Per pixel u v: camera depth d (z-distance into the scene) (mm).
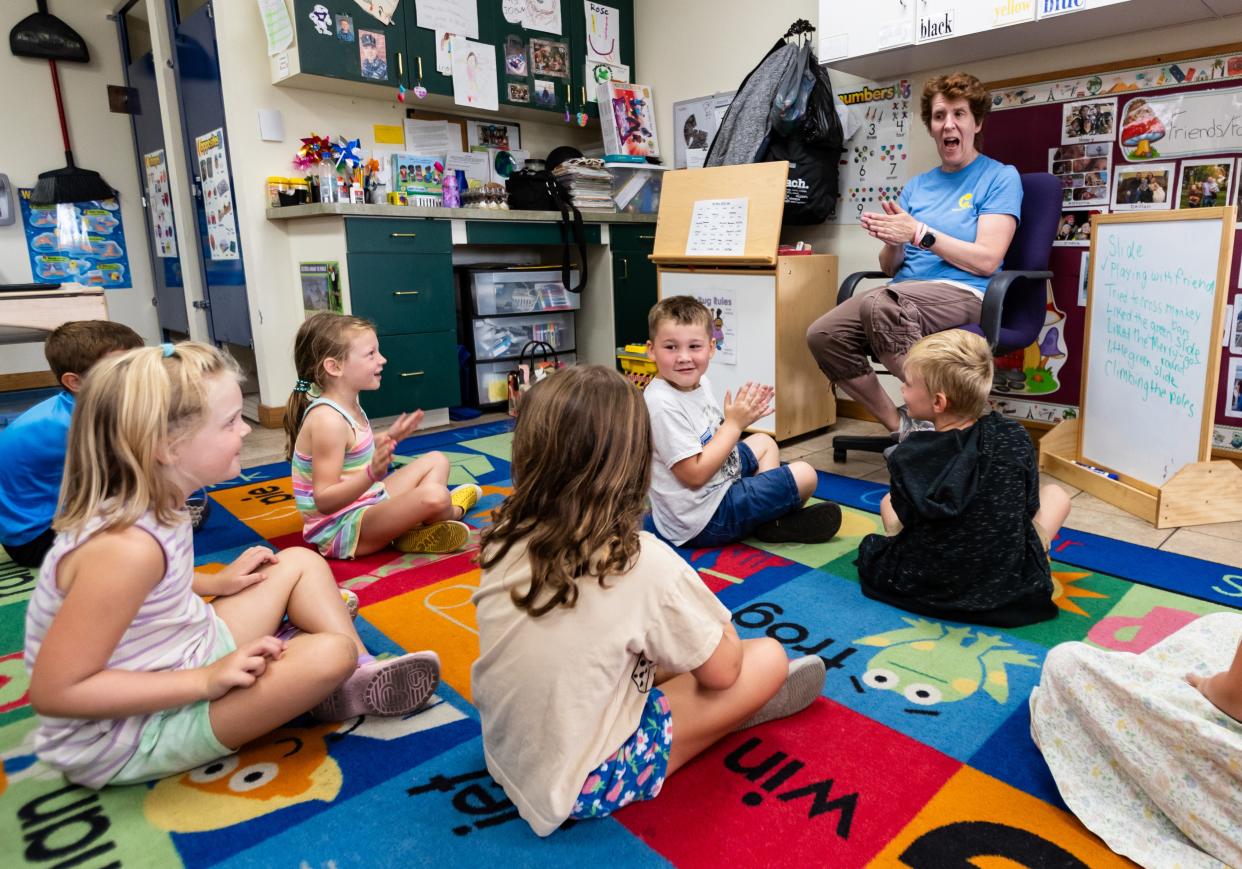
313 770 1075
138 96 4008
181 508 988
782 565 1773
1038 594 1442
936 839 917
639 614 877
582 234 3520
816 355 2635
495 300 3549
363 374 1854
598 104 3883
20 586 1761
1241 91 2279
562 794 872
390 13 3139
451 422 3443
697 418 1856
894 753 1084
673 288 3084
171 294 4141
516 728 905
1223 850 835
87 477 904
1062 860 880
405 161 3312
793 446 2924
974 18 2426
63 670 889
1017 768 1045
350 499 1802
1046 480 2416
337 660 1064
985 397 1456
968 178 2561
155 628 978
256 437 3221
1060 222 2707
